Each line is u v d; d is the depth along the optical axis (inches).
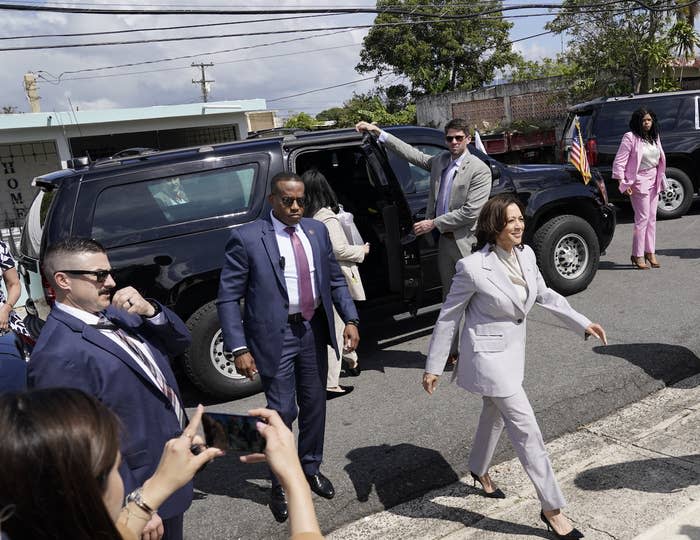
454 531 126.0
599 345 204.7
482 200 191.8
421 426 163.5
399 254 203.0
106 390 86.5
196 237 187.5
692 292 249.0
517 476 144.0
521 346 124.6
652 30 690.8
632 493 131.3
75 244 89.1
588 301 253.3
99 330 89.7
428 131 235.8
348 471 144.0
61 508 42.1
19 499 41.3
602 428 162.1
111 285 90.8
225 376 194.4
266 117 1052.5
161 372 96.3
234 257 131.0
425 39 1357.0
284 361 131.1
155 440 90.7
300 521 54.9
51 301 180.4
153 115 735.7
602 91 743.7
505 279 122.2
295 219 132.3
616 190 408.2
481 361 122.4
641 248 292.2
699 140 406.6
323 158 231.5
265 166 197.8
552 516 118.2
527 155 775.1
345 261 186.2
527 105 935.7
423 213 226.1
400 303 223.0
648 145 283.1
